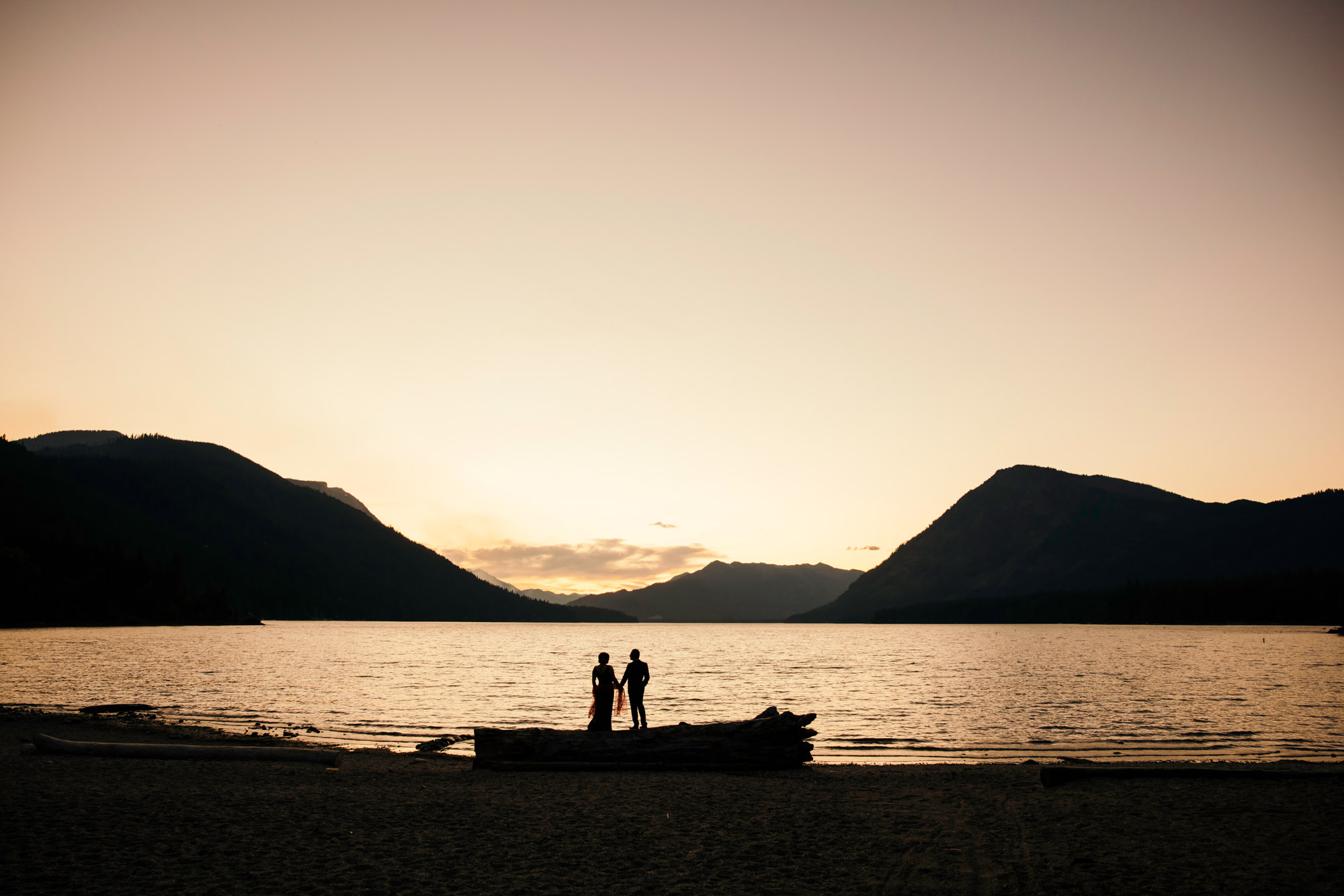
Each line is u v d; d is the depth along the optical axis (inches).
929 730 1268.5
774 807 546.0
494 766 708.7
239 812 500.1
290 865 378.9
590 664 3154.5
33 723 1113.4
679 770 722.2
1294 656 3732.8
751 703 1716.3
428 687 1987.0
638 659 813.2
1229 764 861.8
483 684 2100.1
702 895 339.3
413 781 649.0
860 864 392.5
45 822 454.9
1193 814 513.3
